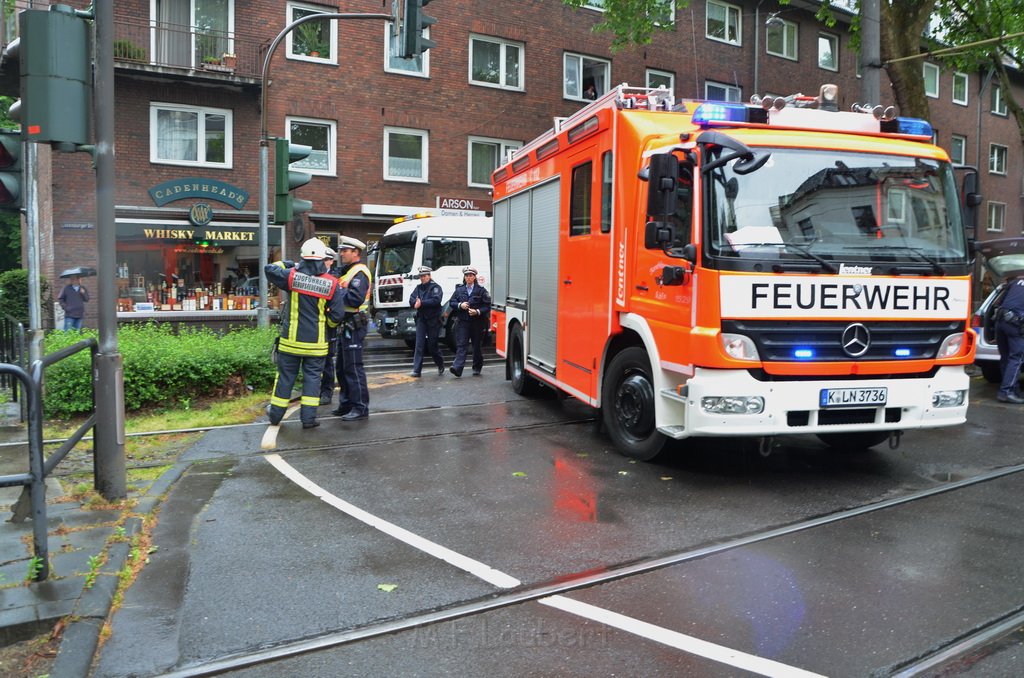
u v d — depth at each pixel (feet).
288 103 67.21
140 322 60.13
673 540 16.39
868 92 37.04
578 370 26.14
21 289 67.05
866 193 20.12
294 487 20.48
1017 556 15.30
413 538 16.67
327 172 69.82
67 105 17.30
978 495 19.38
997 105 116.47
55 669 11.09
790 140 19.85
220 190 64.28
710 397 18.84
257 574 14.76
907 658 11.35
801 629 12.31
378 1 70.64
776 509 18.39
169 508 18.70
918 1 44.83
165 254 62.59
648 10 59.67
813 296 19.04
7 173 23.18
